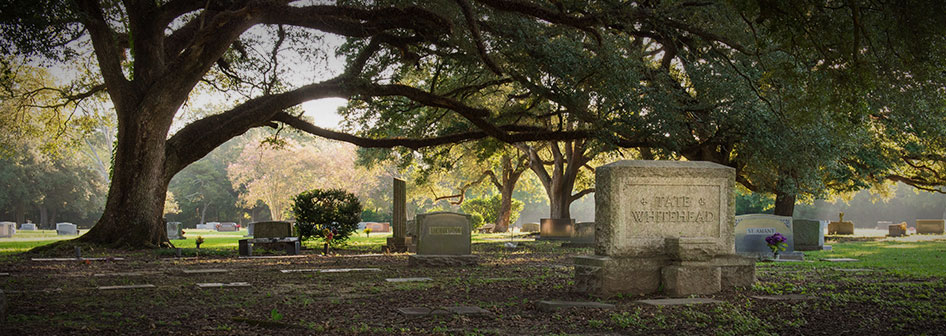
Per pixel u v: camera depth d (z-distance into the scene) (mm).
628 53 27250
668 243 11281
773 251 19828
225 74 33406
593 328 8164
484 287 12367
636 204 11281
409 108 35781
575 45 25672
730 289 11500
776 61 22812
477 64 27578
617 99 25578
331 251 25516
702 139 31016
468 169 58875
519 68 26406
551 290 11836
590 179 59062
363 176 75750
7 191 71938
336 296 11000
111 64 23703
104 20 23422
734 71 26828
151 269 16141
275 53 30625
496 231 58219
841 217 53344
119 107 23766
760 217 20375
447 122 39312
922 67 12633
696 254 11148
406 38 27562
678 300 10203
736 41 24906
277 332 7680
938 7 11102
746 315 8945
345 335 7566
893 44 12938
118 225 22984
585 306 9570
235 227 77250
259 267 16969
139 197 23172
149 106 23203
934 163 44531
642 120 26125
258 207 101438
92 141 86125
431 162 46438
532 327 8234
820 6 11922
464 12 21844
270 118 26500
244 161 78875
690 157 32938
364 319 8633
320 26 24922
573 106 26203
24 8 18734
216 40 23312
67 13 19953
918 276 14492
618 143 28500
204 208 96562
